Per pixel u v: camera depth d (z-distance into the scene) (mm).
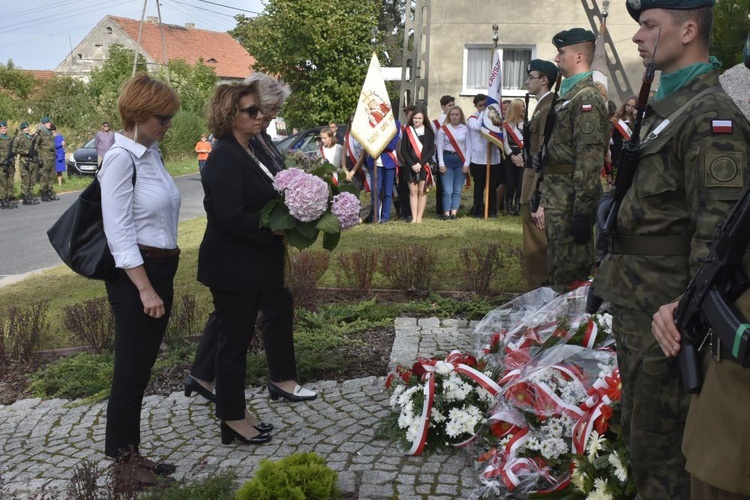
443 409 4074
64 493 3822
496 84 12562
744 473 1890
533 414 3861
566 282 5430
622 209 2697
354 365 5453
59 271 10430
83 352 6145
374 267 7668
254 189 4180
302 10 22312
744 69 4484
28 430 4754
